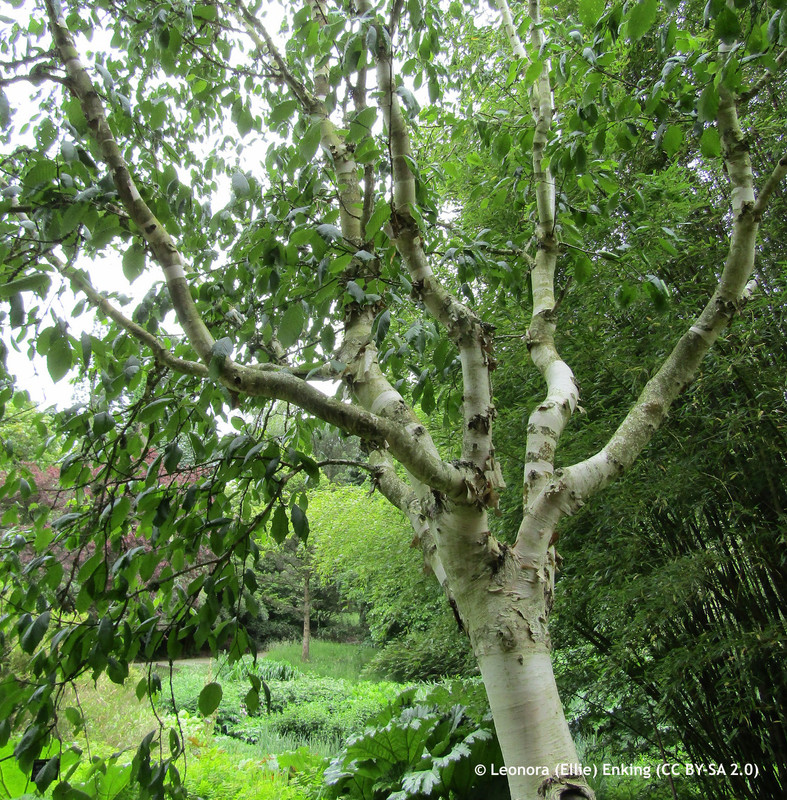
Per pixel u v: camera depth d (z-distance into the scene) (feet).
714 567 8.23
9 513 5.98
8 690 4.96
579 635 10.19
